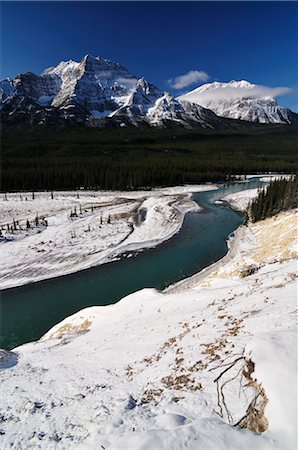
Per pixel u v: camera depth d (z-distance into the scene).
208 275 40.31
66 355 18.11
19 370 16.27
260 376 7.27
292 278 18.20
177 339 14.33
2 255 50.16
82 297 37.84
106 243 56.09
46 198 104.44
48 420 9.61
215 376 9.03
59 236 59.81
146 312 22.77
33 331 31.41
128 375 12.10
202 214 79.00
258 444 5.48
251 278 24.47
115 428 7.62
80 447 7.26
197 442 5.70
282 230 42.72
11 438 8.97
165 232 62.41
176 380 9.91
